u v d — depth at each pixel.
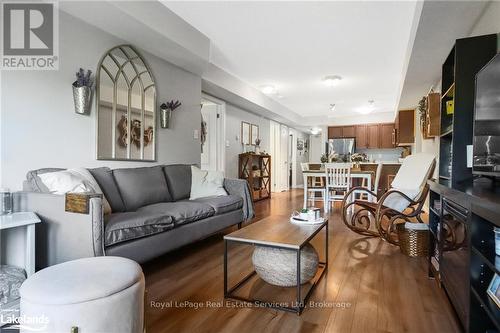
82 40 2.48
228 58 3.97
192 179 3.42
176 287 1.95
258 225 2.12
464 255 1.34
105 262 1.24
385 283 2.03
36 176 1.96
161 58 3.37
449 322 1.53
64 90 2.35
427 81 3.98
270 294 1.85
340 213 4.79
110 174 2.56
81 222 1.72
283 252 1.84
